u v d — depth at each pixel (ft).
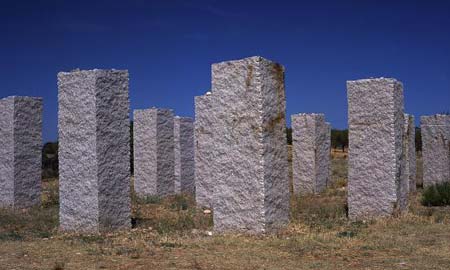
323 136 71.20
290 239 33.91
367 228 38.42
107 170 39.19
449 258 28.60
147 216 48.52
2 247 33.19
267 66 35.73
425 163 69.92
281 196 36.76
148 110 68.59
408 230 37.09
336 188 71.46
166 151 68.80
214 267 26.89
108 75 39.37
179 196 66.33
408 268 26.55
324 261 28.22
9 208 54.08
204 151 56.39
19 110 55.01
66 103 40.22
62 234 39.04
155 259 28.76
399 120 43.65
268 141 35.65
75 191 39.75
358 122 44.19
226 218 36.78
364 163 43.83
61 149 40.60
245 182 35.83
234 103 36.37
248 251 30.68
